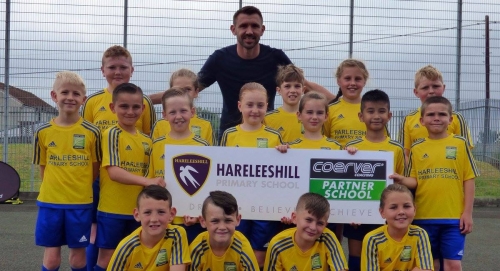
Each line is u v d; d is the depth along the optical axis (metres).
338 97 5.54
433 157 4.65
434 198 4.61
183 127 4.62
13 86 9.88
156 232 4.03
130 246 4.07
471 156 4.70
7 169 10.23
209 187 4.55
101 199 4.65
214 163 4.54
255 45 5.63
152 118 5.26
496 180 10.51
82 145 4.55
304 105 4.72
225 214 4.02
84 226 4.54
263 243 4.62
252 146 4.76
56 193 4.48
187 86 5.32
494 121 10.14
